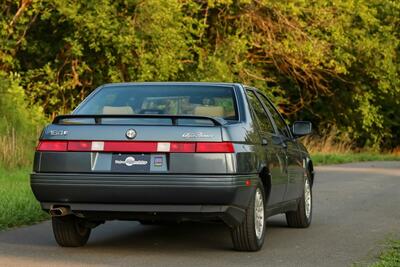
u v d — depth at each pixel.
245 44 36.66
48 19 32.38
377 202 17.75
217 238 12.05
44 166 10.20
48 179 10.11
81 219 10.76
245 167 10.17
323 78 41.91
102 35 30.14
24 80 33.47
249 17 37.28
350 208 16.55
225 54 36.50
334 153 39.78
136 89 11.56
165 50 31.55
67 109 34.66
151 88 11.53
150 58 31.17
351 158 37.59
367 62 42.31
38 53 33.56
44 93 33.62
